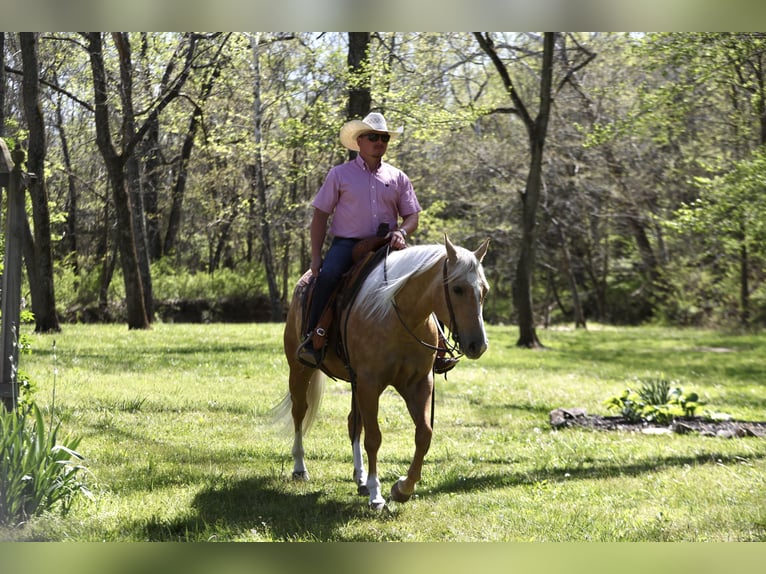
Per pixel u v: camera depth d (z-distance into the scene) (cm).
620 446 969
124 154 2439
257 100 2891
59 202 3709
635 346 2848
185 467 791
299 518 629
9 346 643
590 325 4422
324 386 783
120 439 918
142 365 1606
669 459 891
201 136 3012
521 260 2567
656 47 1995
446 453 915
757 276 3788
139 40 2823
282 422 792
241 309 3547
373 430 638
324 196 692
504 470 827
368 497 691
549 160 3459
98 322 3144
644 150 3500
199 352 1892
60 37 2488
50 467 588
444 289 579
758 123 2452
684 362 2267
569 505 682
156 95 2692
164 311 3406
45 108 3078
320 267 696
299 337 725
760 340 3161
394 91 2295
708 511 666
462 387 1518
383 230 684
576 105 3203
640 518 643
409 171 3438
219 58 2550
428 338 639
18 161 645
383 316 624
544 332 3456
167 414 1102
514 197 3606
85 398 1173
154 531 582
